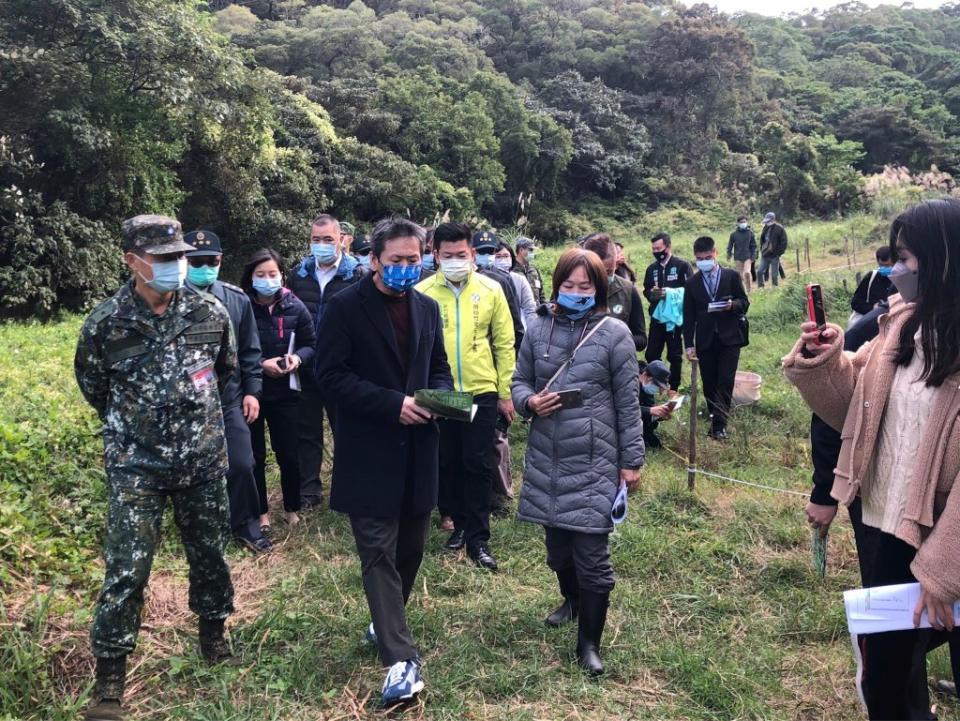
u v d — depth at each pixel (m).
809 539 4.83
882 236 22.50
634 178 43.28
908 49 70.56
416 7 54.44
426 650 3.53
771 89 55.91
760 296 14.34
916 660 2.25
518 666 3.41
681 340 8.17
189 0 17.39
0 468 4.44
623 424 3.43
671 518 5.21
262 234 21.20
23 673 2.97
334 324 3.18
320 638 3.57
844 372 2.42
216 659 3.33
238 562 4.40
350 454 3.18
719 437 7.23
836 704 3.21
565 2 57.72
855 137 47.12
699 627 3.83
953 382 2.06
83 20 14.22
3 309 14.12
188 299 3.09
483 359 4.61
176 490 3.08
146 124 16.06
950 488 2.06
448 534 4.97
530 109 41.50
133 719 2.94
